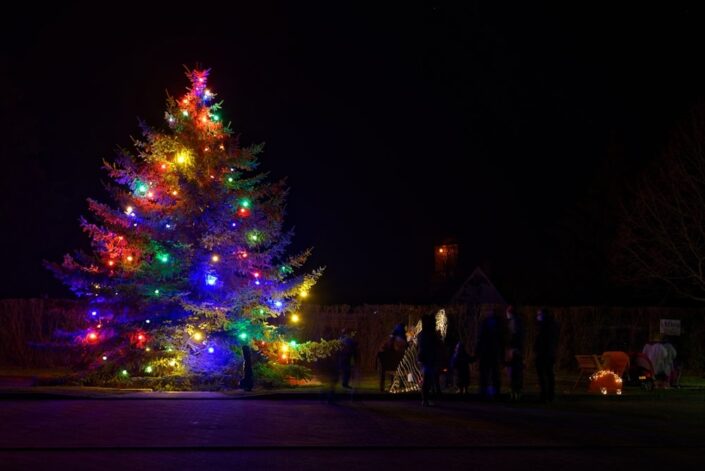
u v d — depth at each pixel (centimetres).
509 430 1438
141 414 1545
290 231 2231
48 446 1202
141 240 2114
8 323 2895
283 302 2225
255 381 2106
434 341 1808
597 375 2152
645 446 1305
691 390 2223
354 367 2069
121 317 2114
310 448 1230
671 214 3206
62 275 2125
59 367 2859
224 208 2156
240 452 1189
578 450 1263
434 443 1292
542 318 1895
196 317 2117
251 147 2238
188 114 2178
